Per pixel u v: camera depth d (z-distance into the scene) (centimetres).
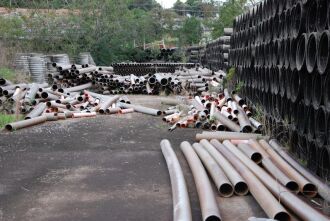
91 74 1258
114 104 994
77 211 382
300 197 418
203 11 3459
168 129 755
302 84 513
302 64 496
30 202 403
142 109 946
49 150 599
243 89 924
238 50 1002
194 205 399
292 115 555
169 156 532
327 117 439
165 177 482
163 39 2909
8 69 1413
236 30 1039
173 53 2325
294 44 541
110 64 2008
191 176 486
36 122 784
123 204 400
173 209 381
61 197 416
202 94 1105
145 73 1866
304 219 349
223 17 2327
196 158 512
